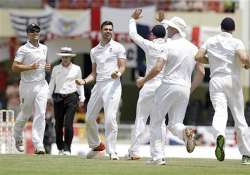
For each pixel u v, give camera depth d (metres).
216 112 47.78
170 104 46.56
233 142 85.88
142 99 53.53
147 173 41.53
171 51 46.25
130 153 54.03
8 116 63.31
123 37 99.69
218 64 48.16
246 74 105.62
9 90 99.00
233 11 105.19
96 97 53.81
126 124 106.62
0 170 42.59
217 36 48.38
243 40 104.69
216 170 43.81
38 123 55.81
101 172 41.94
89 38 101.25
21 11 102.44
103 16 100.44
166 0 104.56
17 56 55.50
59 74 61.06
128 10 99.81
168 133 82.94
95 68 54.28
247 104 93.00
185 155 73.81
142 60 99.75
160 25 50.91
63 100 61.03
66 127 60.62
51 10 101.69
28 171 42.16
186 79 46.56
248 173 42.41
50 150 70.88
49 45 101.81
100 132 88.75
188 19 104.00
